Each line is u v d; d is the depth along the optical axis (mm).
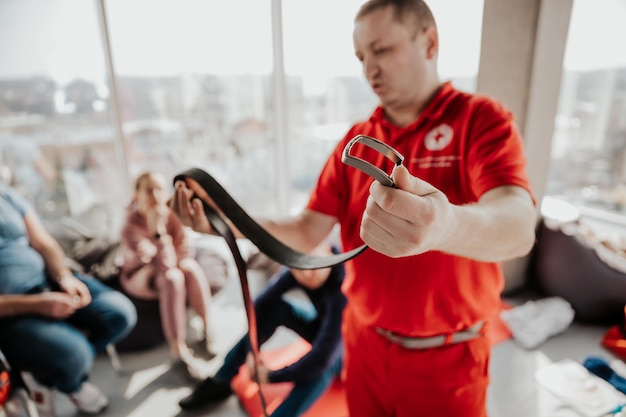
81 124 2480
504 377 1628
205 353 1926
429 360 821
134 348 1919
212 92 2965
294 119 3051
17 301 1473
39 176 2418
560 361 1706
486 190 653
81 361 1507
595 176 2648
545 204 2322
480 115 727
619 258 1936
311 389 1414
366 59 814
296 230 916
